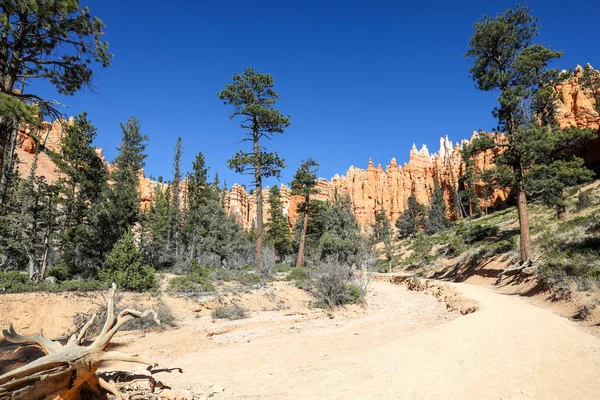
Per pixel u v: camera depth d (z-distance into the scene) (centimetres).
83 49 1263
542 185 2345
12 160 2178
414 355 814
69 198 2411
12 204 2159
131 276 1689
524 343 838
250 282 2230
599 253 1644
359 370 747
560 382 595
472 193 7200
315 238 4684
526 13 2467
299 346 1094
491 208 7650
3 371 705
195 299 1698
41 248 2134
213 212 3800
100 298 1493
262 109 3009
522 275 2112
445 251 4388
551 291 1541
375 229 8538
